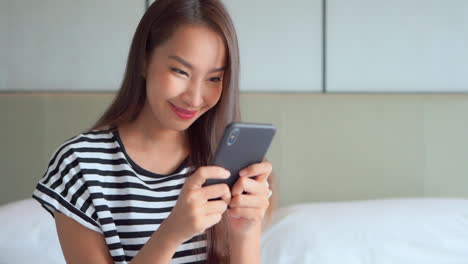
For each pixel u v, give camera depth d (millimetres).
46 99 2311
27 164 2312
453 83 2564
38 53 2355
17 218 1944
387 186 2504
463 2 2543
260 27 2465
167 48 938
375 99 2479
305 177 2465
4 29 2338
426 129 2502
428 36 2545
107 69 2389
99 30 2379
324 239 1976
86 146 1021
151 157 1067
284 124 2438
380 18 2521
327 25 2500
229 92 995
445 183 2521
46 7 2352
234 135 877
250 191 929
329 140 2467
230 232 1067
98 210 985
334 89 2518
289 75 2490
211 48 937
